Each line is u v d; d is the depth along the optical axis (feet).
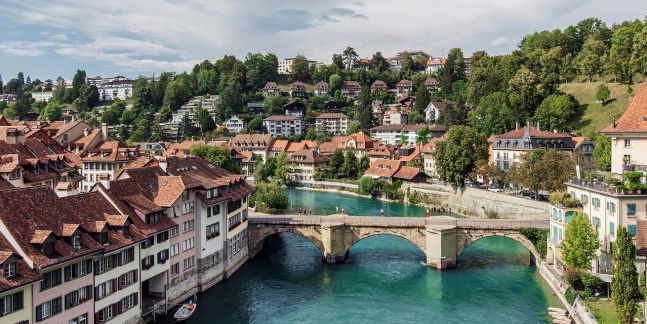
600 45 646.33
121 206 209.87
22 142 298.76
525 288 259.60
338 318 225.97
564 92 621.72
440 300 245.45
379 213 456.45
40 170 272.72
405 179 539.70
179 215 237.66
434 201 497.87
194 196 250.78
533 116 583.58
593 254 231.91
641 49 560.20
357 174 642.22
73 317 169.89
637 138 257.34
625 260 177.78
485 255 321.73
